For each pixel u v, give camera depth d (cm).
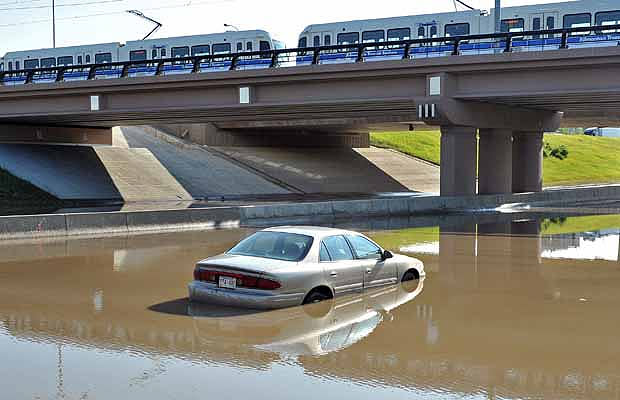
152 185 4431
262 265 1005
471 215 3155
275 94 3409
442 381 675
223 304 1016
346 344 808
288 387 650
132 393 632
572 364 741
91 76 3806
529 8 3594
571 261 1576
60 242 1927
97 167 4562
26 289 1170
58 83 3812
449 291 1171
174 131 5881
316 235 1077
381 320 936
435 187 5872
